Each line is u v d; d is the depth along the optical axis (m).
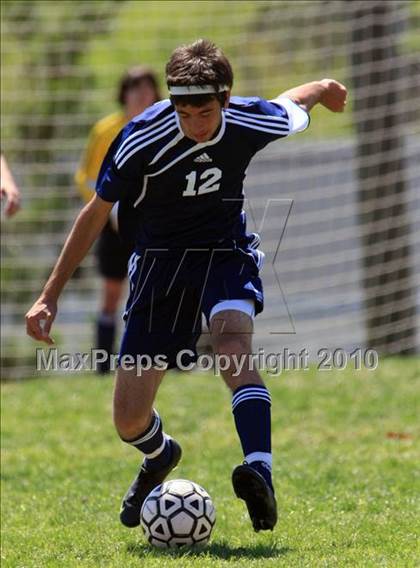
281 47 43.91
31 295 47.94
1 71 49.84
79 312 48.03
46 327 16.17
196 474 23.23
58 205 47.97
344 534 17.19
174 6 50.00
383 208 39.66
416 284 40.22
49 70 50.03
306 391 32.06
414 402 30.33
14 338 45.94
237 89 44.44
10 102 49.41
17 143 48.72
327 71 43.81
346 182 43.75
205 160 15.74
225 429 28.36
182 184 15.94
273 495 14.95
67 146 48.84
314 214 44.41
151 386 16.75
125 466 24.56
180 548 16.44
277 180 44.31
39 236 47.88
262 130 15.98
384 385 32.56
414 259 40.34
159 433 17.59
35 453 26.47
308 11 41.72
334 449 25.64
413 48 39.81
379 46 38.88
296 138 45.03
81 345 46.22
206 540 16.75
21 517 19.95
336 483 21.73
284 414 29.56
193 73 14.84
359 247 40.25
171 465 18.08
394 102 39.09
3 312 47.81
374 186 39.56
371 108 39.22
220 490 21.58
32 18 50.31
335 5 40.44
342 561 15.07
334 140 44.06
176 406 30.75
